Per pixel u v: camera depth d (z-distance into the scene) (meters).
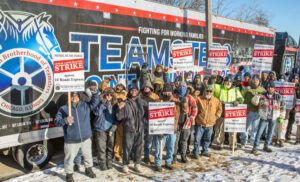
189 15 7.55
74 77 4.23
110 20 5.53
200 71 8.23
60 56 4.12
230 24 9.21
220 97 6.05
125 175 4.68
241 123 5.83
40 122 4.62
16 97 4.29
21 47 4.28
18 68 4.28
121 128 5.21
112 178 4.54
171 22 7.01
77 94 4.34
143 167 5.12
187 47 6.32
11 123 4.27
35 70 4.47
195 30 7.82
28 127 4.48
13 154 4.64
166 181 4.48
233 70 9.66
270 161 5.55
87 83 5.21
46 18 4.54
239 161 5.55
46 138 4.72
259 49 7.39
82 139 4.30
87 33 5.15
